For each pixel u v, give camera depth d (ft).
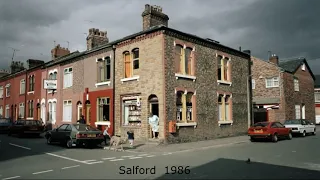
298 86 114.42
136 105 63.52
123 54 67.67
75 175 29.19
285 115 101.76
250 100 85.46
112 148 51.26
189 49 65.31
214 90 70.90
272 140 65.00
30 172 30.96
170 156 43.24
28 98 110.63
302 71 119.34
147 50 61.36
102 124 71.05
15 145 58.08
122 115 66.85
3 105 134.82
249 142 65.21
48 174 29.81
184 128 61.21
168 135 57.26
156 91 58.65
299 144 59.72
